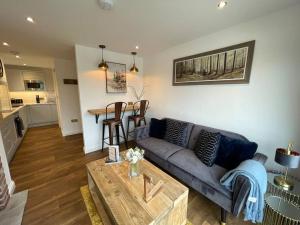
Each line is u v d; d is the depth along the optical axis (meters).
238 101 2.11
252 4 1.57
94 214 1.57
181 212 1.34
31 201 1.76
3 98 3.58
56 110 5.90
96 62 3.13
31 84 5.53
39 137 4.19
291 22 1.59
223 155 1.81
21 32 2.21
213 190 1.55
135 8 1.64
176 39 2.61
